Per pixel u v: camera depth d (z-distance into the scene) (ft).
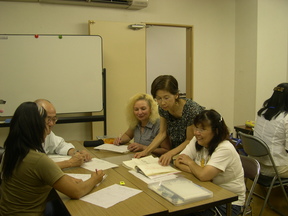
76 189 4.45
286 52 14.83
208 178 5.25
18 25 11.77
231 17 15.57
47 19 12.13
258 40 14.11
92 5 12.61
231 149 5.45
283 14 14.52
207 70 15.34
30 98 11.51
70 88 11.95
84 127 13.10
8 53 11.13
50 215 5.62
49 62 11.61
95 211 4.08
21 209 4.35
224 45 15.58
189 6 14.58
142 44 13.29
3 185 4.50
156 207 4.19
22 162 4.23
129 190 4.83
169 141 7.83
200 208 4.29
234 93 16.03
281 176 8.01
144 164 6.18
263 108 8.67
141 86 13.47
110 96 13.00
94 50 12.05
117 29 12.82
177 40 18.93
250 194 5.82
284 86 7.98
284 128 7.84
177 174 5.65
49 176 4.26
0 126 10.93
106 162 6.57
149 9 13.75
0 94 11.19
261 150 7.62
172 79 6.27
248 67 14.82
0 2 11.47
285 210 8.73
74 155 6.73
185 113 6.73
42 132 4.46
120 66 13.03
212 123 5.46
